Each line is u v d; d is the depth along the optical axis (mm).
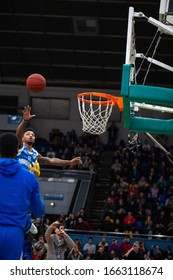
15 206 7289
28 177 7461
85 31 37875
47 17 37312
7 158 7504
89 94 15117
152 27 36219
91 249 26391
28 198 7430
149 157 37250
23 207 7344
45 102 43531
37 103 43562
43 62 40594
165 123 13578
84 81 41812
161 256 25797
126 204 32219
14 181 7375
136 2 35312
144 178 34688
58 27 37875
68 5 36312
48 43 39094
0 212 7254
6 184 7352
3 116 41750
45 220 30031
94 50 39125
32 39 39000
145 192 33938
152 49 37688
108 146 41188
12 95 43188
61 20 37375
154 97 12109
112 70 40375
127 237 26141
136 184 34344
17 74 41781
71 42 38844
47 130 43531
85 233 29203
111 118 42656
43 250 14414
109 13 36375
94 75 41125
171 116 35625
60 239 11406
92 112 15164
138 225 30641
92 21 37031
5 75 42062
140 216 31016
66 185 36844
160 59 38656
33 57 40281
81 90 42906
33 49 39656
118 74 40594
